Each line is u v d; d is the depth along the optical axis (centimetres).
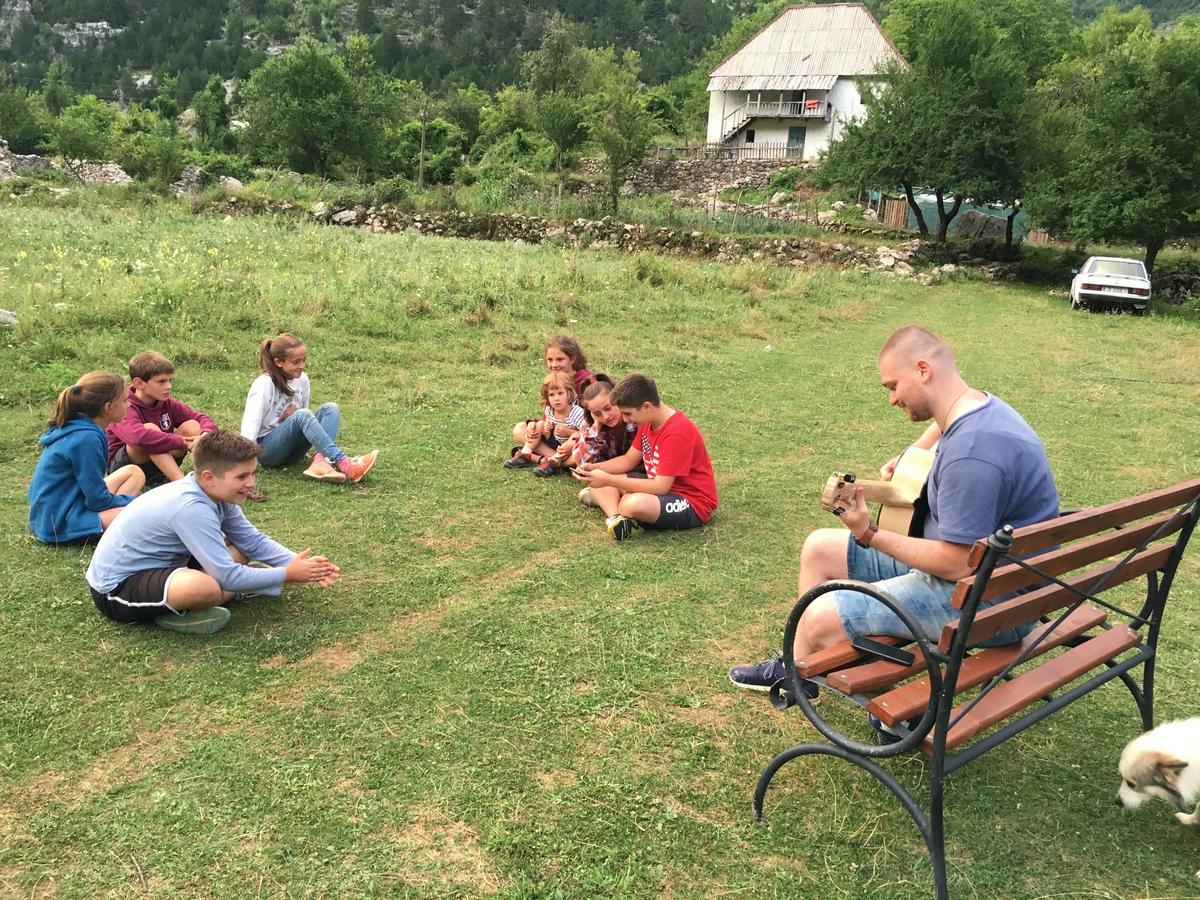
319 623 376
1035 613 248
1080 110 3281
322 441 552
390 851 249
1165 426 838
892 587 281
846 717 327
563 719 317
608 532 501
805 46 5166
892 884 247
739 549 487
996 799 287
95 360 774
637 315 1252
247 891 232
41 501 429
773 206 4078
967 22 2781
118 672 330
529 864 248
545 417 618
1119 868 258
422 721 310
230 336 906
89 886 231
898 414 826
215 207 3045
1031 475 264
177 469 514
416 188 4106
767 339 1198
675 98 8244
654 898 238
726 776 291
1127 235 2366
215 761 283
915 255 2672
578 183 4647
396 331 997
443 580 427
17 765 276
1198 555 519
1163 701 349
